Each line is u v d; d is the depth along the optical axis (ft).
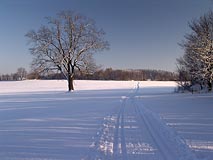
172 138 30.96
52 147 27.35
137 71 516.73
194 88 131.23
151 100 92.07
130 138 31.65
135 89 208.44
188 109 59.93
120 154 24.79
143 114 54.54
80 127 39.34
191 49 107.04
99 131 36.14
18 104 84.43
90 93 148.97
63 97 118.11
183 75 138.10
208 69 102.89
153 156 24.07
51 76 147.64
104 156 24.11
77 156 24.03
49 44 139.33
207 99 86.58
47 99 106.52
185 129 36.01
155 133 34.35
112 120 46.55
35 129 37.78
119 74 483.92
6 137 32.27
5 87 247.09
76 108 68.74
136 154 24.75
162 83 347.15
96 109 65.82
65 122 44.37
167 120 44.50
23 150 26.20
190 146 27.09
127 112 58.80
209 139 30.04
